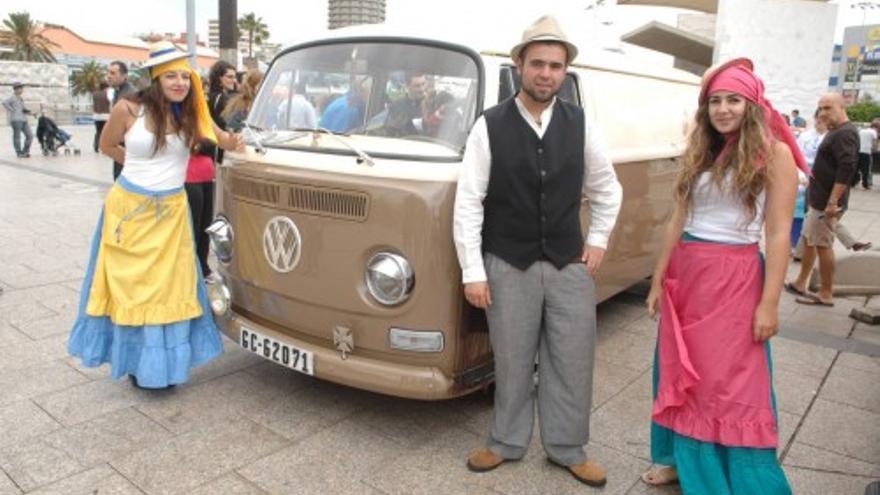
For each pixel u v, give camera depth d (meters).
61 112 29.83
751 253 2.95
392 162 3.41
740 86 2.81
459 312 3.41
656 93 5.64
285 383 4.31
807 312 6.22
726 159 2.90
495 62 3.75
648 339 5.36
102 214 3.88
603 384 4.49
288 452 3.52
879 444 3.80
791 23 12.47
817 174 6.28
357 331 3.52
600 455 3.62
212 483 3.24
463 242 3.09
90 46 64.75
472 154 3.07
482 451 3.43
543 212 3.10
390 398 4.15
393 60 3.89
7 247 7.28
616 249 4.92
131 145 3.71
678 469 3.08
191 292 3.99
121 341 3.87
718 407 2.94
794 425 4.01
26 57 56.81
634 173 4.86
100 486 3.18
